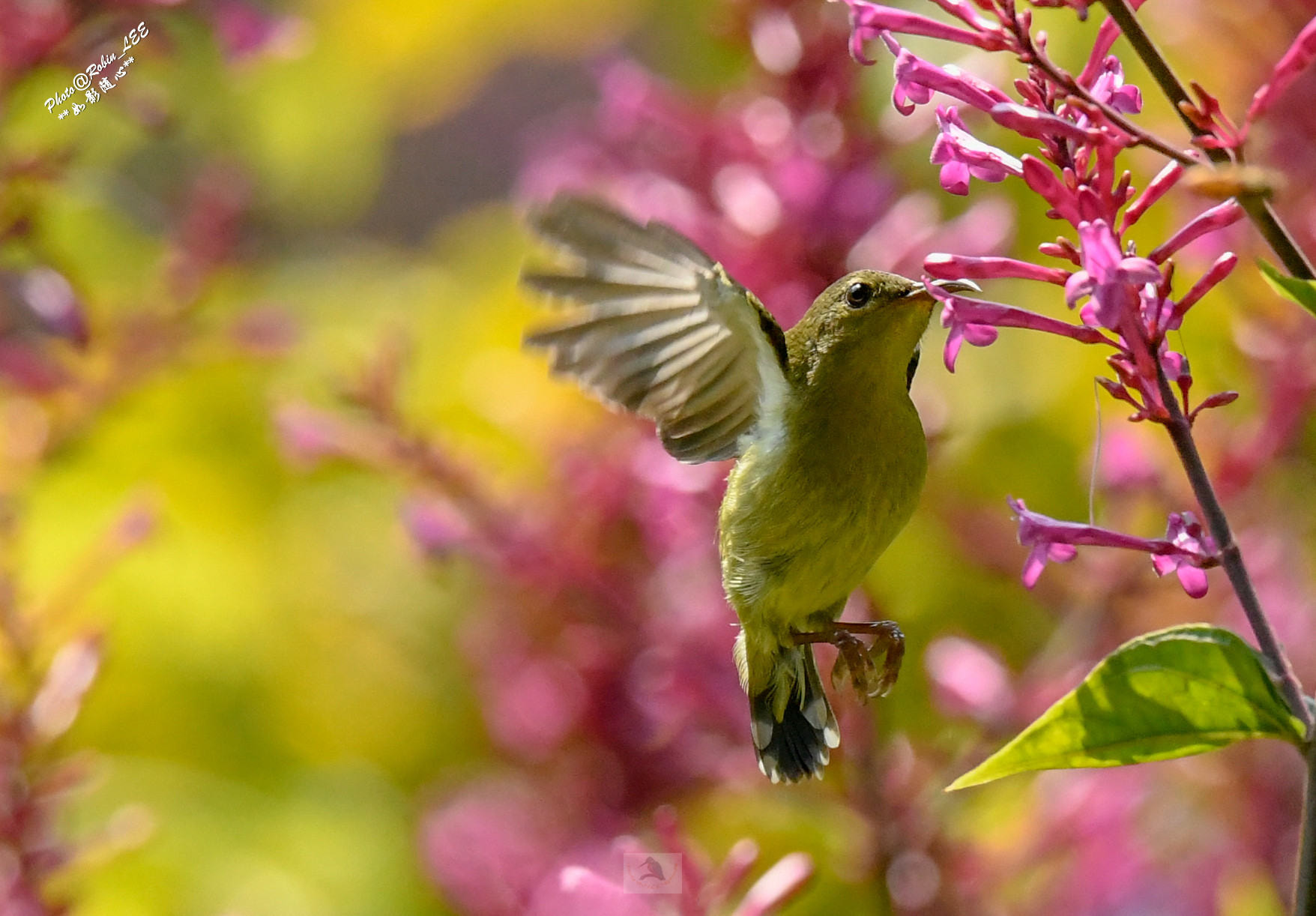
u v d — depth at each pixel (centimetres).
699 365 795
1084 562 1010
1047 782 978
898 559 1119
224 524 1188
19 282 930
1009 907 965
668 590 1006
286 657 1178
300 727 1174
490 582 1041
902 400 802
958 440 1069
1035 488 1120
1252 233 933
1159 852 1041
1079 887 943
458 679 1207
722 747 990
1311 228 885
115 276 1193
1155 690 533
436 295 1310
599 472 1008
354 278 1336
